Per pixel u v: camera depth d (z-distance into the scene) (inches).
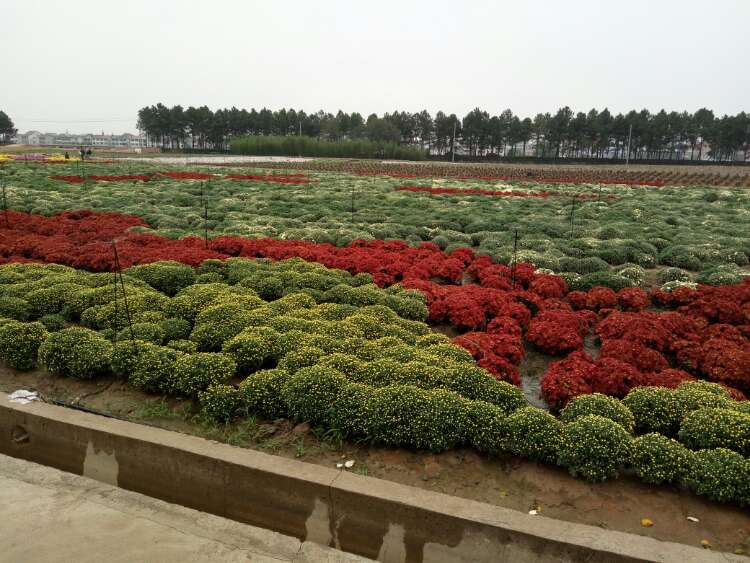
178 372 291.7
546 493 220.4
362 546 214.8
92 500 231.1
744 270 608.4
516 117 4618.6
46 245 615.2
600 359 331.9
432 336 349.7
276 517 226.8
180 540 207.6
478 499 217.0
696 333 389.7
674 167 3174.2
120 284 441.7
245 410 271.9
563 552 186.5
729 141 4109.3
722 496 207.3
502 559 194.7
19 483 242.4
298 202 1128.8
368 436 248.2
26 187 1219.9
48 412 271.7
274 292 461.1
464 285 527.8
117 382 311.3
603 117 4468.5
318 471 224.1
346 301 430.3
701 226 910.4
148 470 248.4
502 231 813.2
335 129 5009.8
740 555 183.8
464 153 5275.6
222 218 909.2
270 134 5049.2
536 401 319.9
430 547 204.1
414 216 942.4
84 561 192.4
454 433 243.4
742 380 318.7
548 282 499.5
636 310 465.1
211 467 234.1
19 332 335.6
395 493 209.5
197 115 4874.5
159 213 909.8
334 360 296.2
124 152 3811.5
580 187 1724.9
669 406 271.0
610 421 239.9
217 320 370.3
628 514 207.8
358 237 714.8
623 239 735.1
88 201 1015.0
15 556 193.2
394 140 4690.0
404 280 499.2
